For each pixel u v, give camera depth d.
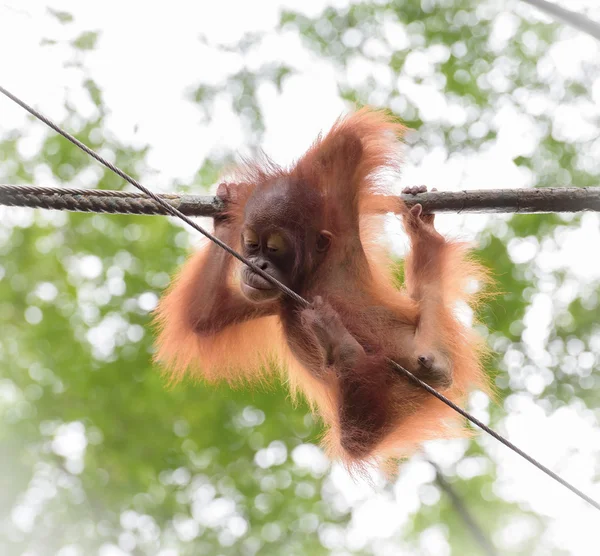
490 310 10.71
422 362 5.41
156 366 10.65
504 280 10.76
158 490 11.06
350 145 5.94
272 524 10.91
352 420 5.45
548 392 10.64
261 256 5.75
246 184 6.16
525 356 10.77
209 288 6.24
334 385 5.69
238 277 6.32
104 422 11.12
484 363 6.21
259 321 6.52
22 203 5.91
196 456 11.12
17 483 11.00
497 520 10.69
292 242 5.70
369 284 5.87
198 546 10.88
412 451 5.86
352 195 5.93
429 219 6.16
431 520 10.89
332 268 5.87
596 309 10.88
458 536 10.73
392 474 6.06
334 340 5.29
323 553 10.89
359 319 5.73
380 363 5.50
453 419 5.81
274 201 5.72
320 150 6.03
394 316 5.77
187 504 11.04
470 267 6.20
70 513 10.94
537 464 4.28
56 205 5.91
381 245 6.23
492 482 10.79
